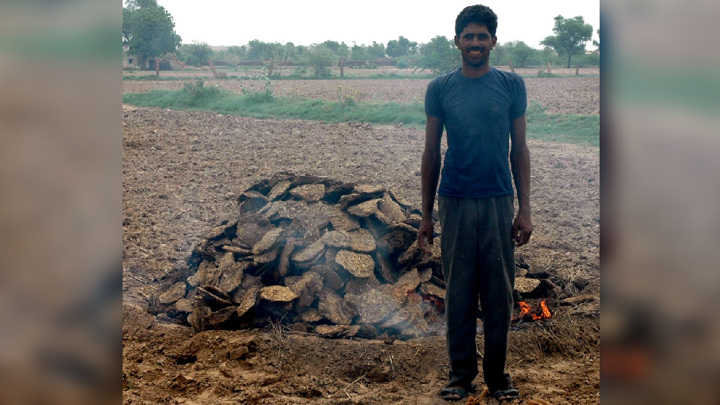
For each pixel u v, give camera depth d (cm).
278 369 428
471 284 366
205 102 2605
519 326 491
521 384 408
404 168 1270
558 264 663
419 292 521
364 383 416
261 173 1227
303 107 2353
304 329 486
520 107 353
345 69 6512
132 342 471
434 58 4850
